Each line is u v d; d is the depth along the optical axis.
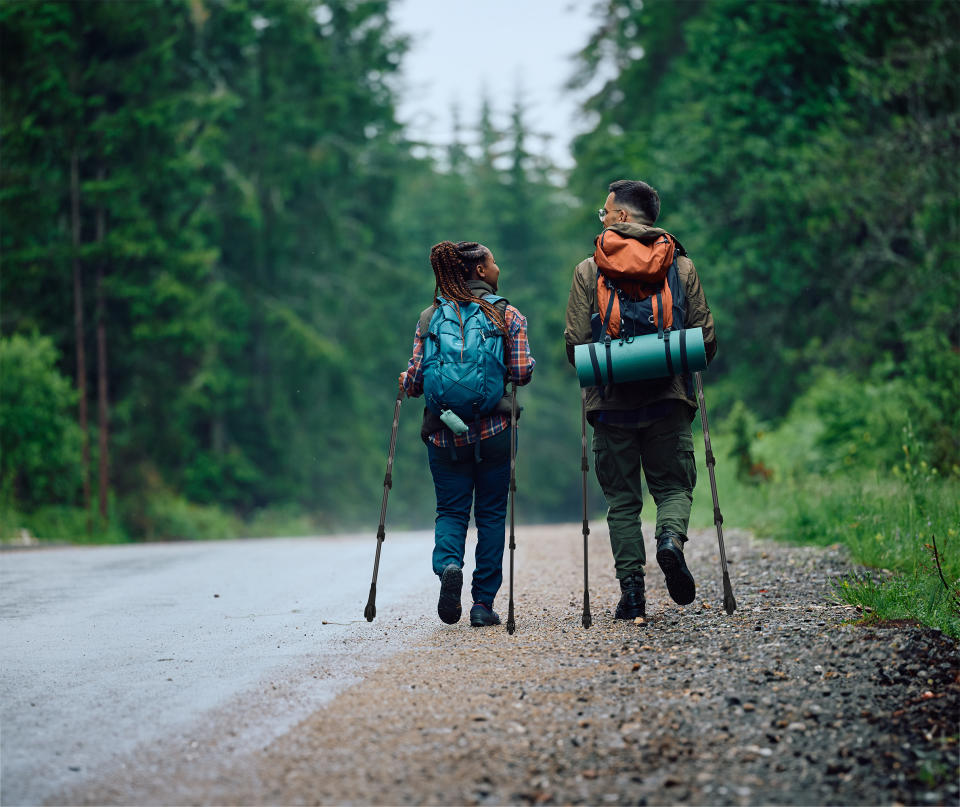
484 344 7.59
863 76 25.47
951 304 22.84
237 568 12.40
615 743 4.95
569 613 8.05
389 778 4.62
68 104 32.22
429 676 6.16
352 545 15.80
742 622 7.11
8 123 32.19
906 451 12.73
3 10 31.84
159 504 34.81
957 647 6.06
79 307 31.48
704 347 7.15
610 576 10.27
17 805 4.42
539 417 75.75
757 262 29.27
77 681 6.37
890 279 25.59
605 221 7.79
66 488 28.84
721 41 31.72
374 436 55.09
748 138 29.08
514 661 6.44
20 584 11.08
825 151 27.55
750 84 30.12
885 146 25.38
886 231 26.75
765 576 9.34
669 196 30.89
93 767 4.83
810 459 18.11
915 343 20.95
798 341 30.66
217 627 8.10
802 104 30.44
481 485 7.87
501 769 4.70
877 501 11.70
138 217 32.72
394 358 63.91
